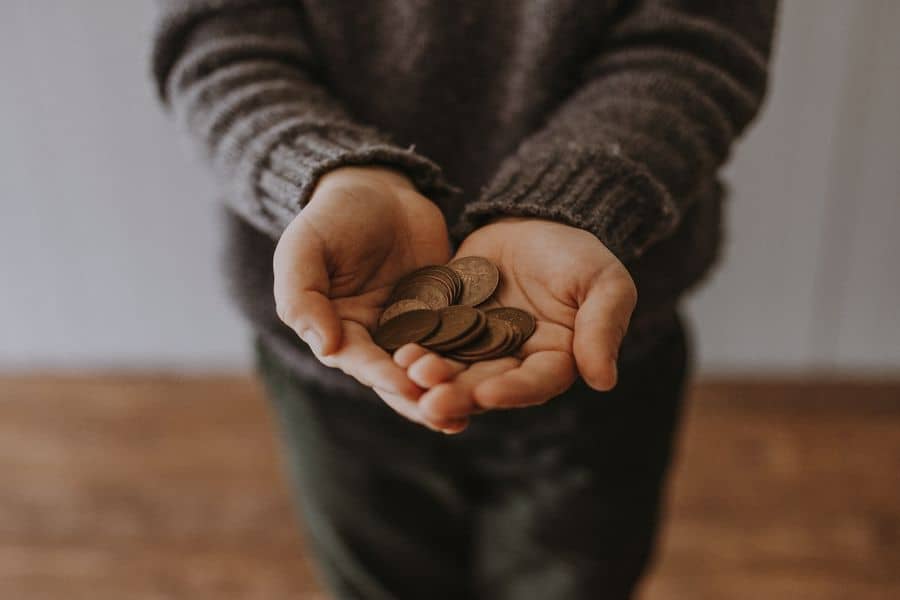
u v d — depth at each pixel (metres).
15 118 1.10
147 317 1.28
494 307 0.46
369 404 0.62
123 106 1.09
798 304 1.20
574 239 0.46
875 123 1.05
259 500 1.11
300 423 0.65
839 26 0.99
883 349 1.23
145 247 1.21
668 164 0.50
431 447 0.64
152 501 1.11
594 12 0.54
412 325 0.45
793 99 1.04
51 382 1.32
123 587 0.99
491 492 0.69
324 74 0.58
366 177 0.49
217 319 1.28
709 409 1.23
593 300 0.43
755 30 0.55
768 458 1.14
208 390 1.30
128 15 1.03
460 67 0.56
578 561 0.68
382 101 0.58
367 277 0.47
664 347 0.64
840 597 0.95
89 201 1.17
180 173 1.15
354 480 0.67
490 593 0.74
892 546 1.01
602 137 0.51
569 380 0.43
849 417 1.21
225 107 0.53
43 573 1.01
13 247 1.21
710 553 1.01
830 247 1.15
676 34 0.53
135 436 1.22
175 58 0.56
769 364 1.26
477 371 0.43
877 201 1.11
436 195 0.52
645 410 0.64
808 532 1.03
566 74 0.56
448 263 0.49
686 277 0.58
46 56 1.06
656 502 0.68
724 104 0.53
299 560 1.02
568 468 0.63
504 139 0.57
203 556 1.03
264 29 0.56
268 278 0.58
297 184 0.49
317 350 0.43
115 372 1.33
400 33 0.56
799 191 1.11
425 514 0.69
